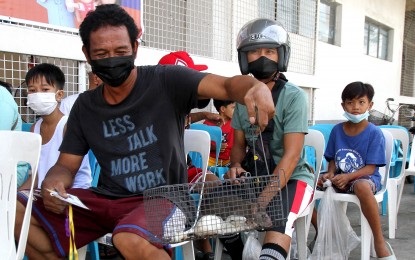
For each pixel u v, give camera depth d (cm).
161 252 138
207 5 530
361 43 948
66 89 385
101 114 172
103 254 298
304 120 200
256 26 204
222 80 154
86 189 182
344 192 284
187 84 162
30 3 343
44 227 176
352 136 302
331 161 317
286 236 181
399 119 1148
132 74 167
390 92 1106
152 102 165
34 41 349
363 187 262
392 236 343
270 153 209
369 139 295
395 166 449
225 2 552
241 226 136
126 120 168
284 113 203
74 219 174
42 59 370
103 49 155
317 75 786
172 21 492
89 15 158
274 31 202
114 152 170
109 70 156
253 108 128
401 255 304
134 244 137
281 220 144
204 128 343
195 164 304
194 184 142
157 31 476
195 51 523
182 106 166
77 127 181
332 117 861
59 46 367
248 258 229
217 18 544
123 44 156
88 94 180
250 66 204
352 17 901
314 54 719
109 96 172
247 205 141
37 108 246
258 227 137
